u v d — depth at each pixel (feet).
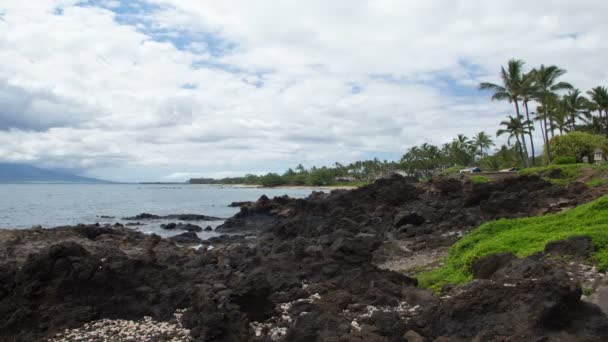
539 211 122.83
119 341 45.16
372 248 64.34
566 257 52.54
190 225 184.14
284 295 55.11
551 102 239.30
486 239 74.08
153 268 59.52
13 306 51.21
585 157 205.98
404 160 487.20
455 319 37.78
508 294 37.06
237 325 42.24
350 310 48.44
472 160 435.94
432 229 127.85
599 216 66.85
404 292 52.95
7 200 367.66
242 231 175.83
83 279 53.11
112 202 372.58
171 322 50.06
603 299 41.04
